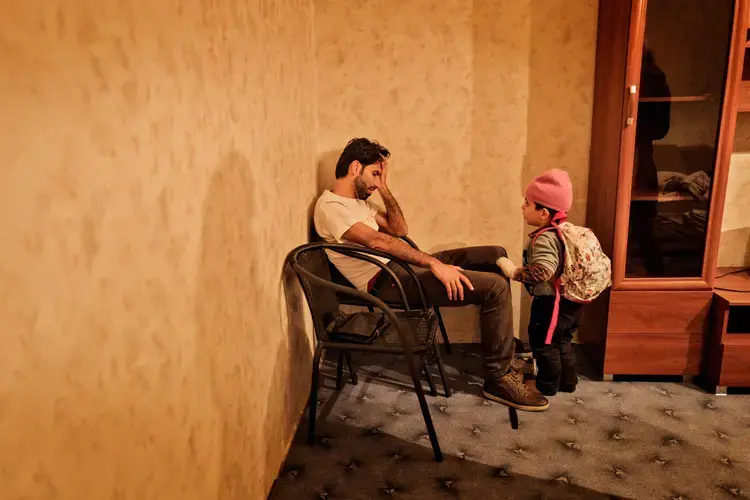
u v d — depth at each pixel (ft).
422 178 9.27
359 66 8.87
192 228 4.07
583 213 9.25
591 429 7.20
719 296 7.84
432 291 7.72
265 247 5.89
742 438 6.98
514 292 9.56
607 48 8.13
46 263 2.48
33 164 2.39
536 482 6.24
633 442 6.93
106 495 2.99
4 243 2.23
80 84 2.71
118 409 3.10
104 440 2.97
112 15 2.98
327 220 7.88
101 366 2.93
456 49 8.77
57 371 2.57
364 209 8.25
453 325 9.86
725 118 7.49
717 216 7.78
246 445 5.37
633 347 8.24
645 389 8.19
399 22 8.70
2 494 2.24
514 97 8.89
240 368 5.16
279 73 6.46
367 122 9.07
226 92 4.72
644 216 7.94
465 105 8.96
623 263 7.98
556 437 7.05
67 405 2.65
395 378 8.65
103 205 2.92
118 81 3.05
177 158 3.80
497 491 6.11
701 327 8.11
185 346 3.98
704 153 7.72
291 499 6.06
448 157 9.17
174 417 3.81
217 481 4.65
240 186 5.09
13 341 2.29
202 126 4.22
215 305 4.53
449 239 9.50
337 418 7.57
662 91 7.58
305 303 7.98
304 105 7.92
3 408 2.24
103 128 2.91
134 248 3.25
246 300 5.30
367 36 8.76
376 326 7.09
